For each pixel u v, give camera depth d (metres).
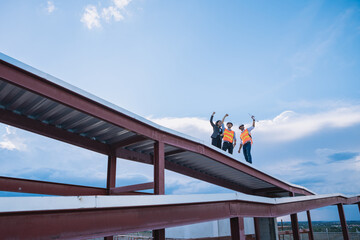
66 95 6.87
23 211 3.61
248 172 13.68
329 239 24.62
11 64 5.85
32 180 8.67
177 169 13.24
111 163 10.87
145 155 12.08
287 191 17.42
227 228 19.61
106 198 4.67
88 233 4.39
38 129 8.64
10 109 8.04
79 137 9.83
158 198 5.64
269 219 16.89
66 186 9.42
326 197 14.66
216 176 15.37
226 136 15.21
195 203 6.50
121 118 8.17
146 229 5.36
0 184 7.98
